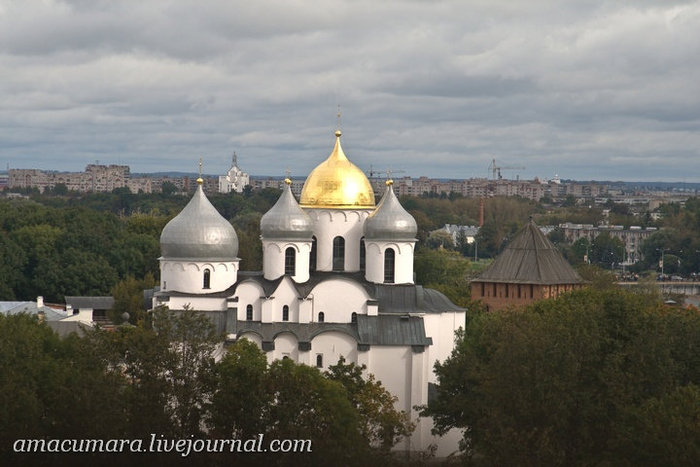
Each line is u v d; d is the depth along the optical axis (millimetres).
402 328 169375
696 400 122188
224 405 125125
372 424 147875
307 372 135625
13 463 118688
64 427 121562
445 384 146875
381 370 168250
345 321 170375
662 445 117562
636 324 139625
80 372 127562
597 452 128125
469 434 140375
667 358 135750
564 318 142375
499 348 133750
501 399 127938
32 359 133625
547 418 125688
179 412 126625
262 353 154125
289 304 170500
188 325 136000
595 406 127875
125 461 119938
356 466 129750
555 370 128625
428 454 154625
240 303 171125
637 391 132500
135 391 125188
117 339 132250
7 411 120812
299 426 125500
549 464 120812
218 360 166125
